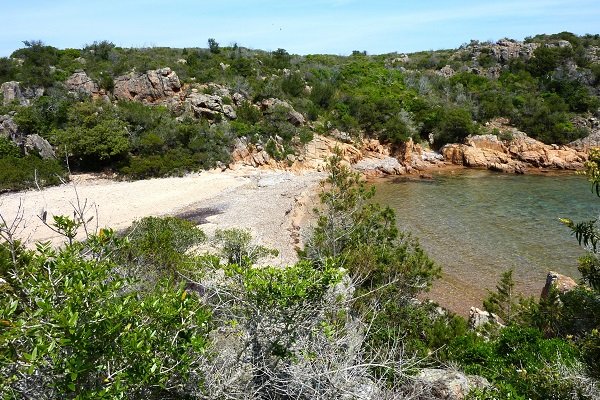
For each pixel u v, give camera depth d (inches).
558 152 2282.2
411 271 610.2
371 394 280.7
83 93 2158.0
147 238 667.4
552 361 410.3
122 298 228.8
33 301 223.6
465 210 1565.0
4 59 2466.8
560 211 1531.7
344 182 769.6
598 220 284.0
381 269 587.2
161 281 288.8
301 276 282.7
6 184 1549.0
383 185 1980.8
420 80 3038.9
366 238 708.0
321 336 291.7
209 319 255.6
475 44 4023.1
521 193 1798.7
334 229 683.4
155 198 1555.1
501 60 3371.1
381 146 2390.5
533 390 340.8
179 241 845.8
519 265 1071.6
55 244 1018.7
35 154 1807.3
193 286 508.7
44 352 177.0
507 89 2933.1
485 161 2325.3
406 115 2532.0
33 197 1483.8
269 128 2192.4
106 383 198.8
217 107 2191.2
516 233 1310.3
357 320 340.2
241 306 282.0
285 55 3206.2
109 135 1825.8
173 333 227.6
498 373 424.2
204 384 234.2
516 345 472.4
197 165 1958.7
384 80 3031.5
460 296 911.0
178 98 2256.4
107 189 1633.9
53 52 2586.1
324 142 2294.5
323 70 3048.7
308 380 265.7
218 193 1659.7
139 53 2893.7
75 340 184.2
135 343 194.5
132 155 1947.6
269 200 1596.9
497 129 2518.5
